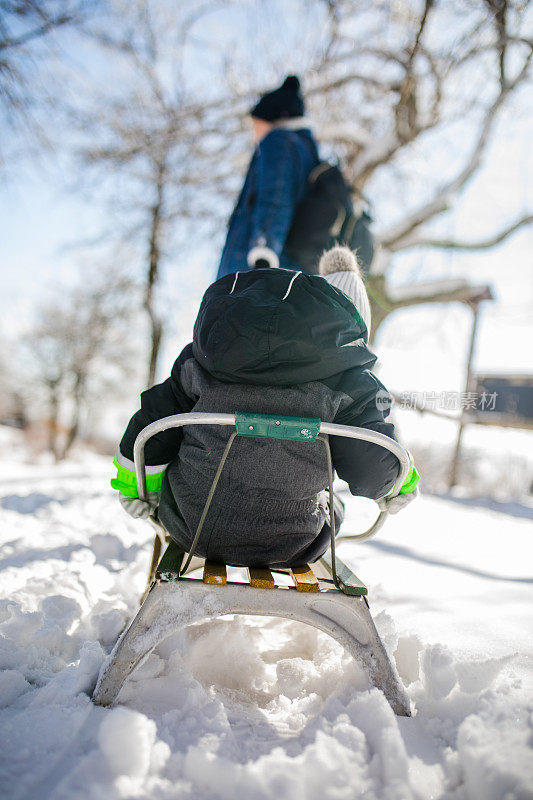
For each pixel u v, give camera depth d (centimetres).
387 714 115
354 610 133
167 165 780
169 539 175
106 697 123
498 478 1252
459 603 214
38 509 398
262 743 117
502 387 795
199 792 100
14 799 95
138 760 103
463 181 690
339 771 103
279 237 287
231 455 136
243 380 133
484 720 116
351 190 328
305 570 146
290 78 333
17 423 3388
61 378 2547
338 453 140
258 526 139
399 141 655
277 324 128
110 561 254
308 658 168
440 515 479
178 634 155
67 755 107
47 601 175
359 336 142
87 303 1232
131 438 149
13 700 130
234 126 756
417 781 104
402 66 632
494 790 98
